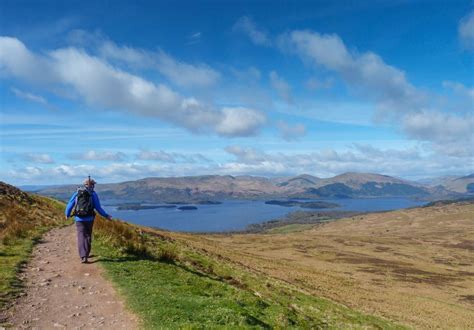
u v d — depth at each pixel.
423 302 60.84
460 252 184.50
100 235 26.58
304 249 161.12
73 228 33.41
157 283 16.56
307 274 65.38
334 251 163.50
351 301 47.16
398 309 49.91
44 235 26.95
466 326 47.41
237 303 16.42
